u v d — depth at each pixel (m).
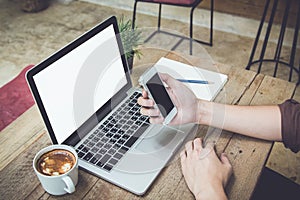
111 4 3.33
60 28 3.00
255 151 1.03
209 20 3.00
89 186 0.91
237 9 2.84
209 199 0.87
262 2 2.71
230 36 2.90
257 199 1.14
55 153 0.91
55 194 0.89
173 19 3.14
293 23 2.68
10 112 1.98
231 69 1.34
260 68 2.49
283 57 2.65
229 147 1.03
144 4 3.18
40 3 3.20
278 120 1.06
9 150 1.30
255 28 2.85
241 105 1.18
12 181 0.93
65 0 3.37
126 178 0.93
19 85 2.19
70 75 1.01
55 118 0.97
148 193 0.90
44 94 0.94
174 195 0.90
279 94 1.23
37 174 0.86
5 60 2.61
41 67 0.93
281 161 1.83
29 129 1.35
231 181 0.94
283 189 1.18
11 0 3.37
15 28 2.99
